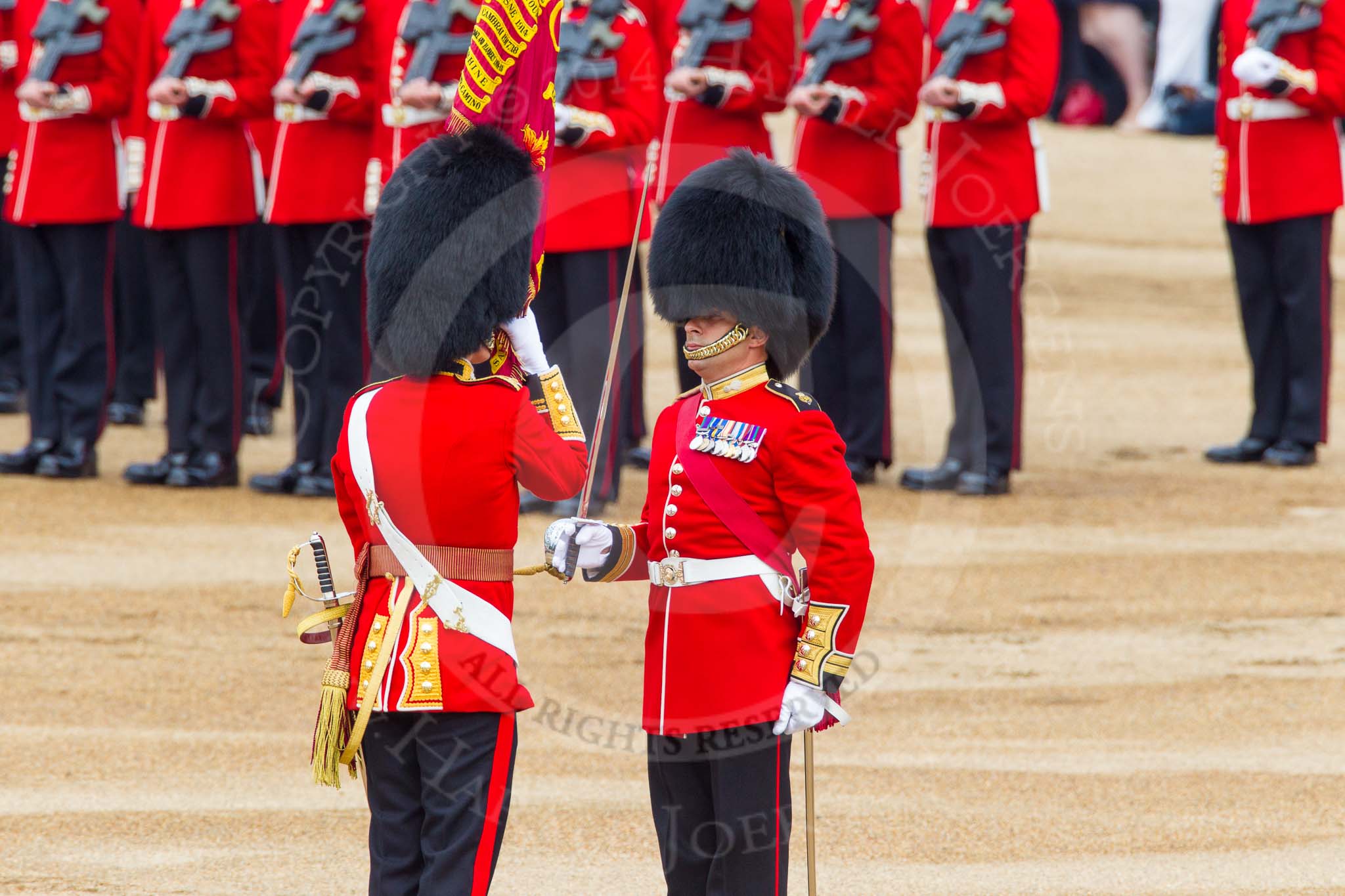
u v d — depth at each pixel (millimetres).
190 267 31234
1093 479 33281
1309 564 27438
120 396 37844
